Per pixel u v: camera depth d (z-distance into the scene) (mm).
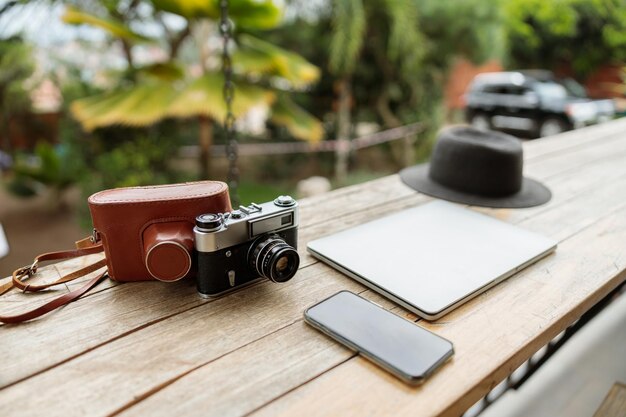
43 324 767
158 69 4660
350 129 6766
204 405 612
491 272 933
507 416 1119
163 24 5590
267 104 4672
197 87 4430
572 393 1188
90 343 725
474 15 6031
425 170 1585
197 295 864
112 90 4891
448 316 819
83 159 5129
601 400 1166
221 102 4285
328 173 6707
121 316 795
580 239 1139
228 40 1661
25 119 6559
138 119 4215
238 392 635
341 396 631
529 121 6773
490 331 778
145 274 885
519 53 8984
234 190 1812
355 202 1373
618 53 8070
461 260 979
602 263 1019
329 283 922
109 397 622
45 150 5133
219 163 6645
